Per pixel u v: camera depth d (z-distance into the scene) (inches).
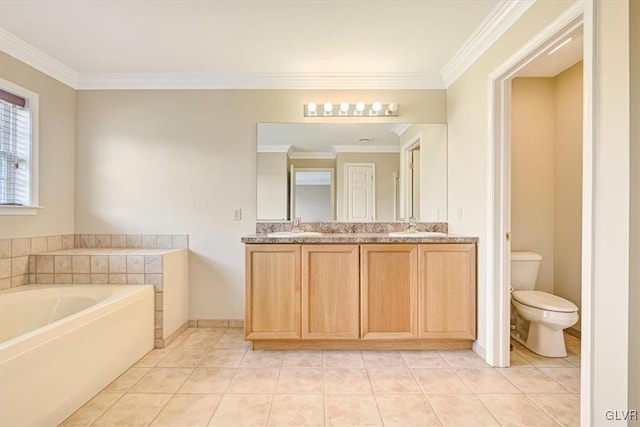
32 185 103.0
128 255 103.9
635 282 50.7
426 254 98.1
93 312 76.4
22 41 96.4
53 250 112.0
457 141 112.2
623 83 51.3
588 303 56.4
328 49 101.7
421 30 90.8
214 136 122.3
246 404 73.0
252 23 87.6
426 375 86.0
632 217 50.7
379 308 98.7
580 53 102.0
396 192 124.0
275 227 123.0
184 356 97.7
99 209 121.5
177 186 122.0
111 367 82.6
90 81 120.2
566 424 66.1
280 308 98.7
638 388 50.8
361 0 77.8
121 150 121.4
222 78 120.7
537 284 119.6
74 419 67.8
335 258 98.4
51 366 64.6
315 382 82.5
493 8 80.8
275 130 123.1
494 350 90.6
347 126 123.3
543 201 119.1
